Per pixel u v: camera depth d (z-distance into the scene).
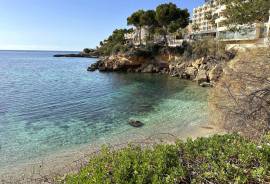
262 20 13.80
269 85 8.68
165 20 54.22
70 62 99.31
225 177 3.81
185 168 4.19
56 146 12.91
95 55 146.62
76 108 21.66
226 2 14.22
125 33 107.81
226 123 10.23
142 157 4.56
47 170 10.00
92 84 37.38
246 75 9.52
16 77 46.72
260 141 5.38
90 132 15.16
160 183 3.65
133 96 27.22
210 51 38.66
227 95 10.09
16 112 20.02
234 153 4.41
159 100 24.66
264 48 10.93
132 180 3.80
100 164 4.46
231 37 36.53
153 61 55.53
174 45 56.38
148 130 15.34
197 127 15.23
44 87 34.22
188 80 41.25
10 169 10.34
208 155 4.41
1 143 13.23
